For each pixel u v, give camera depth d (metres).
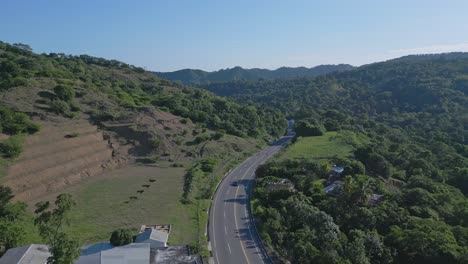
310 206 68.25
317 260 49.88
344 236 58.56
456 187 102.19
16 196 67.75
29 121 90.56
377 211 68.12
